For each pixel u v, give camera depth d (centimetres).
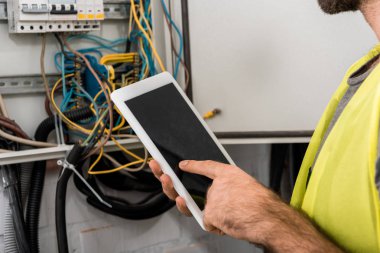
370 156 53
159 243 149
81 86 128
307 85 129
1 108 118
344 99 73
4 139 116
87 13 120
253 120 130
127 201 139
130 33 133
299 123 130
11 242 119
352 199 58
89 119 127
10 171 117
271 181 157
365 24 125
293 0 125
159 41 131
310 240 56
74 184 134
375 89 58
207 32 128
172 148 85
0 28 122
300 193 79
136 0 133
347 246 59
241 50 128
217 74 129
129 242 144
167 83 96
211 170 71
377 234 55
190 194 79
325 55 127
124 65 134
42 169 123
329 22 125
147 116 86
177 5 128
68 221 134
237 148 158
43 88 128
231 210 63
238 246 162
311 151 79
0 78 123
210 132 95
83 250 137
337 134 63
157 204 134
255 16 126
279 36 127
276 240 57
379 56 71
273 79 129
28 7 112
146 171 137
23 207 124
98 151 122
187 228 153
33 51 127
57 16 116
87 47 134
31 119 129
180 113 93
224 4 127
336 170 60
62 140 123
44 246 131
